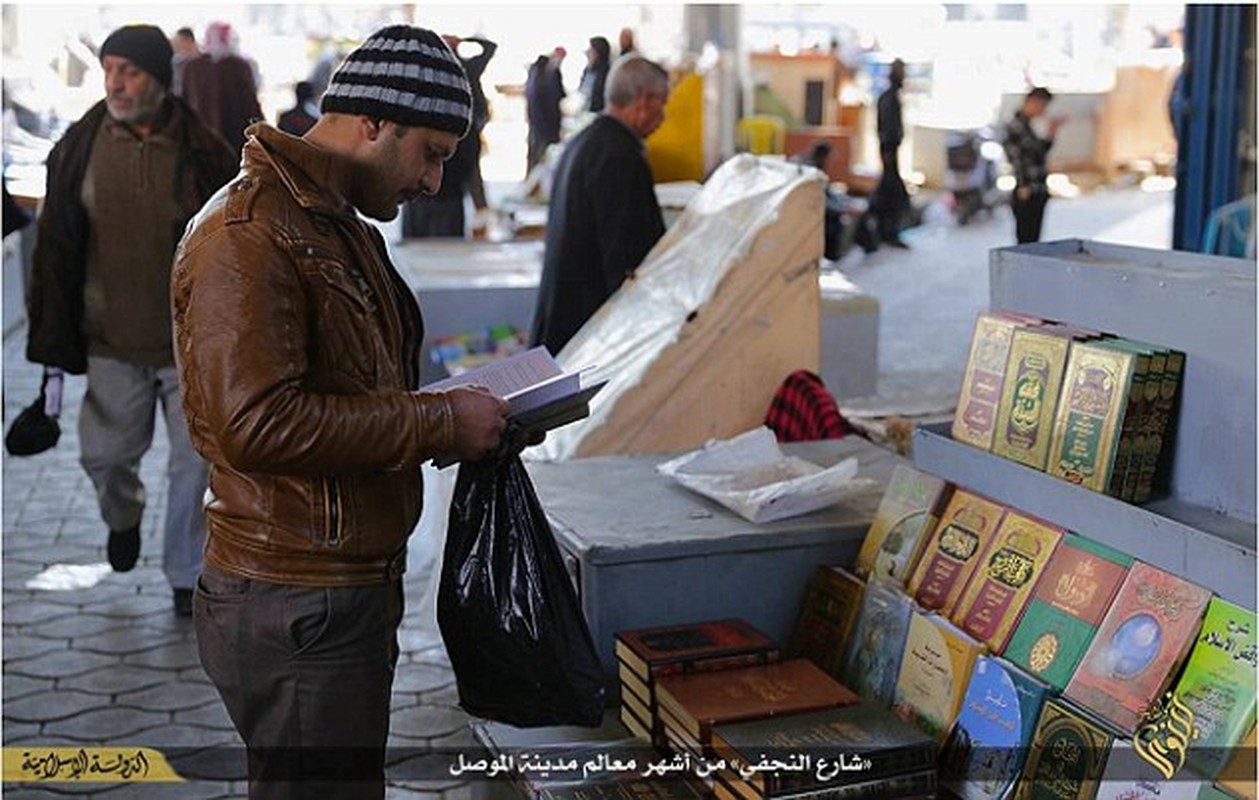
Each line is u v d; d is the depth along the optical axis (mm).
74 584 4820
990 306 3055
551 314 4816
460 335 5938
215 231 2066
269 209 2082
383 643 2238
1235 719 2213
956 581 2811
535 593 2436
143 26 4230
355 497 2158
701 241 4379
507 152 13031
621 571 2980
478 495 2422
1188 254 2844
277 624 2158
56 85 9906
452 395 2154
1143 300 2641
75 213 4219
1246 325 2438
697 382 4020
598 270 4742
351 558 2166
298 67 16094
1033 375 2758
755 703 2682
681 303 4191
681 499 3312
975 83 18656
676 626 3008
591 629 2990
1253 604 2256
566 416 2379
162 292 4301
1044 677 2539
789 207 4074
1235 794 2172
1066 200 15688
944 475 2965
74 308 4297
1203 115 7523
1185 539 2373
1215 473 2518
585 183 4691
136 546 4582
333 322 2119
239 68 8445
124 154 4223
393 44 2176
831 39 18781
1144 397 2553
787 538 3078
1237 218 6055
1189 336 2549
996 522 2787
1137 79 17328
